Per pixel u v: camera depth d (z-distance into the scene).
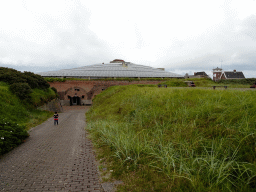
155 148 4.44
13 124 7.49
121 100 13.55
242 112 4.81
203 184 2.90
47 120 13.89
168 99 8.45
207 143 4.16
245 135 3.77
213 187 2.77
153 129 6.09
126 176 3.55
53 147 5.86
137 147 4.46
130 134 5.70
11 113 12.23
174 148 4.35
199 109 5.97
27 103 16.16
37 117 14.26
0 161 4.59
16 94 15.68
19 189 3.12
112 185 3.29
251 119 4.26
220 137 4.16
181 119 5.84
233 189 2.72
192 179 2.98
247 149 3.43
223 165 3.13
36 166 4.23
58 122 12.51
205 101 6.68
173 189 2.87
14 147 5.89
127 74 52.25
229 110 5.23
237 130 4.10
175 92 10.12
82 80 42.44
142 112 8.09
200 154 3.91
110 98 18.81
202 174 3.16
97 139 6.48
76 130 8.90
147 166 3.79
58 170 3.99
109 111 12.21
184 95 8.74
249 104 5.30
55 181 3.45
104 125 7.83
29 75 22.56
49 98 23.03
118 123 8.16
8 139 5.79
